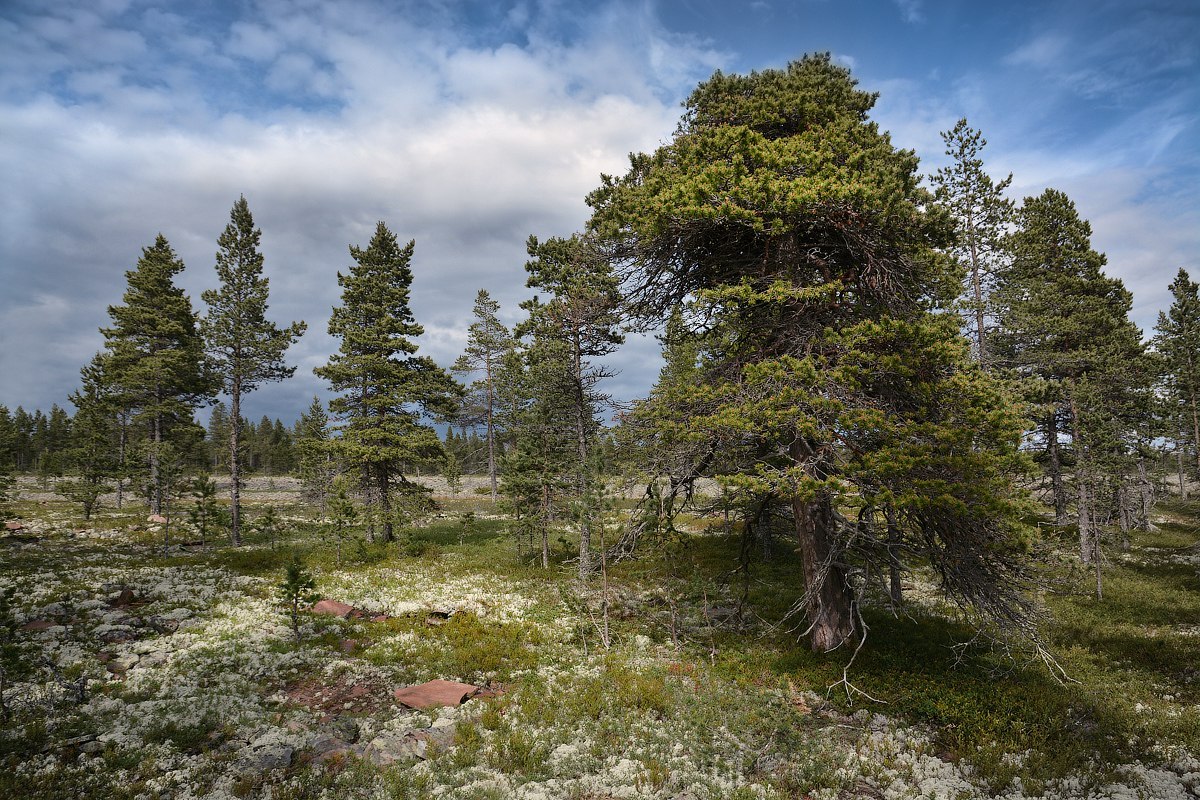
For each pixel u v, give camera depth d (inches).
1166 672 529.3
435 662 505.0
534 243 945.5
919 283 494.6
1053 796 309.4
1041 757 343.6
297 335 1408.7
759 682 466.6
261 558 943.0
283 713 392.5
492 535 1275.8
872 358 432.5
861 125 506.3
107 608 599.2
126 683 424.5
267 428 4124.0
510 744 356.8
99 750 327.9
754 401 462.6
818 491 427.8
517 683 469.4
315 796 300.8
